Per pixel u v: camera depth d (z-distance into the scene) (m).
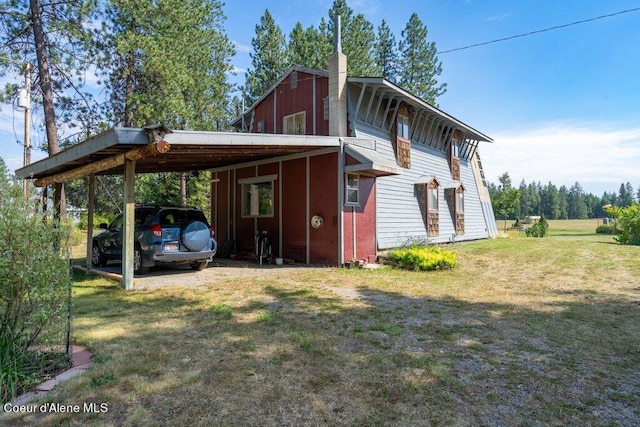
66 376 3.21
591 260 10.90
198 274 8.85
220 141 7.11
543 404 2.83
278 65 26.69
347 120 12.42
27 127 14.09
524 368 3.49
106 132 6.07
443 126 17.52
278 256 11.66
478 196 21.92
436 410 2.72
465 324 4.86
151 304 5.86
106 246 10.16
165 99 16.52
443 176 17.89
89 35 14.54
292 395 2.93
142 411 2.67
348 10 25.41
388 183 13.45
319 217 10.52
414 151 15.73
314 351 3.86
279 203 11.72
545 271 9.23
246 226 12.91
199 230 8.62
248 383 3.12
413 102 14.35
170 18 17.28
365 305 5.85
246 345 4.02
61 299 3.46
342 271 9.30
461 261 11.09
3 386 2.88
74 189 22.61
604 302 6.10
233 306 5.75
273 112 15.57
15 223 3.08
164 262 8.59
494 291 6.96
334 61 12.40
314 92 13.79
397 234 13.70
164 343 4.07
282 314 5.30
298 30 25.59
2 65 13.74
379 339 4.25
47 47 13.78
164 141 6.08
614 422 2.60
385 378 3.24
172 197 23.20
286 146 8.98
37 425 2.50
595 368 3.50
